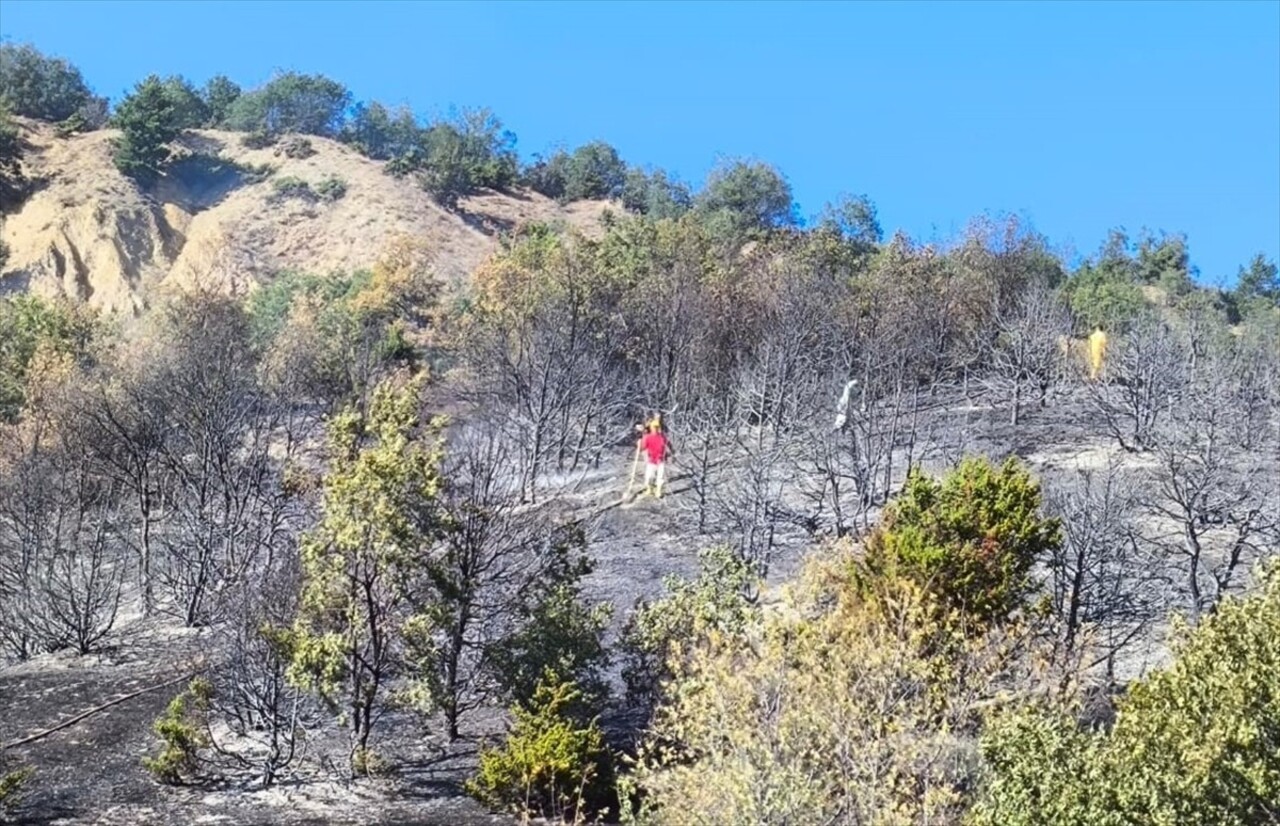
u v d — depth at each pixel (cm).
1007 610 1878
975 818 1368
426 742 2159
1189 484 2645
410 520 2053
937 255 5288
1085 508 2278
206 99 11269
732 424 3800
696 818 1479
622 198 10919
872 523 2855
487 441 3478
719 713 1602
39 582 3014
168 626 2959
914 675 1598
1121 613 2198
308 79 10825
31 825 1859
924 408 3981
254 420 4009
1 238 8256
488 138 11056
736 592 2186
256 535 3108
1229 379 3528
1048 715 1534
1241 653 1350
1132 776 1293
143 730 2270
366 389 4256
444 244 9106
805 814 1425
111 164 9175
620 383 4300
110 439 3656
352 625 2033
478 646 2103
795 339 4003
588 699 2014
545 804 1866
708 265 5338
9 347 5362
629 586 2705
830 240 6066
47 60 10431
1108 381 3916
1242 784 1279
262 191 9406
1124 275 6569
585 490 3466
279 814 1898
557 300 4694
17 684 2581
